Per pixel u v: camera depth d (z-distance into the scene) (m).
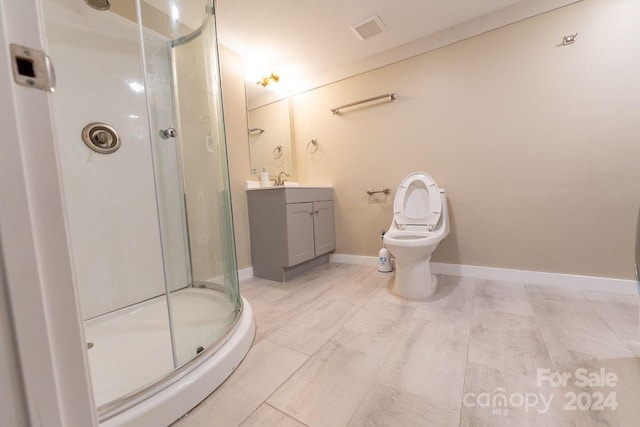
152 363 1.05
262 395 0.92
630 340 1.14
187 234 1.77
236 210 2.27
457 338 1.22
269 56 2.33
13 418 0.34
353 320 1.45
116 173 1.53
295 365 1.08
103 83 1.48
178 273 1.77
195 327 1.26
